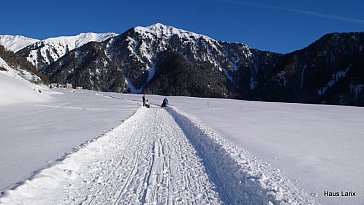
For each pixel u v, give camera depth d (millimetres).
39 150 9344
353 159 8617
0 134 12836
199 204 5512
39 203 5336
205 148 10250
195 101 55938
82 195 5832
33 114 22578
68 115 22156
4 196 5227
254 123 18469
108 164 8094
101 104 38031
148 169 7676
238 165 7414
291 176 6910
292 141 11648
